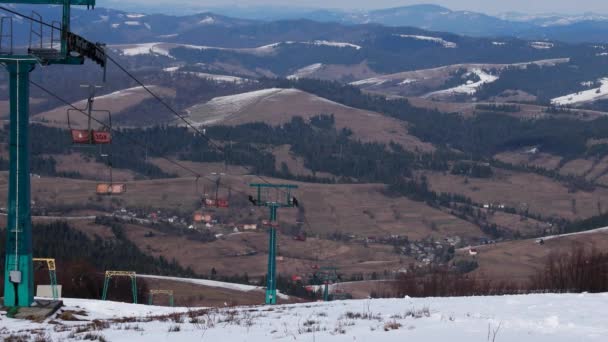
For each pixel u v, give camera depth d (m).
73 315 44.34
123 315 49.00
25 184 44.53
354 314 32.62
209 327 29.62
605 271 78.69
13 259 44.38
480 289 106.38
